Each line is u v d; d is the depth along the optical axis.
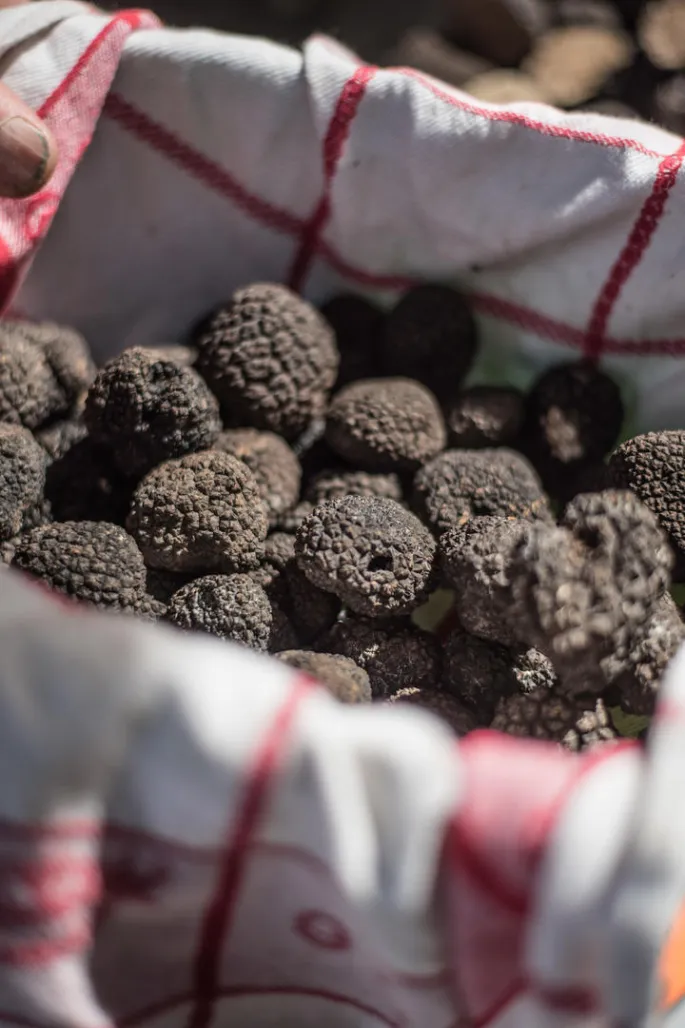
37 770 0.47
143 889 0.48
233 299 0.62
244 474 0.59
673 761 0.46
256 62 0.60
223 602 0.57
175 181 0.63
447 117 0.60
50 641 0.47
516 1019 0.48
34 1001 0.48
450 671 0.57
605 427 0.62
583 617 0.53
